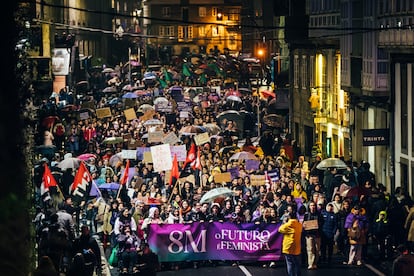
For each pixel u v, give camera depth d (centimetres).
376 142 4347
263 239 2931
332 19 5578
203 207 3027
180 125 6200
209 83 9838
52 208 3180
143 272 2434
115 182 3712
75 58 9462
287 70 7919
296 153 5219
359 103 4984
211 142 5184
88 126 5494
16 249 417
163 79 10431
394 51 4281
